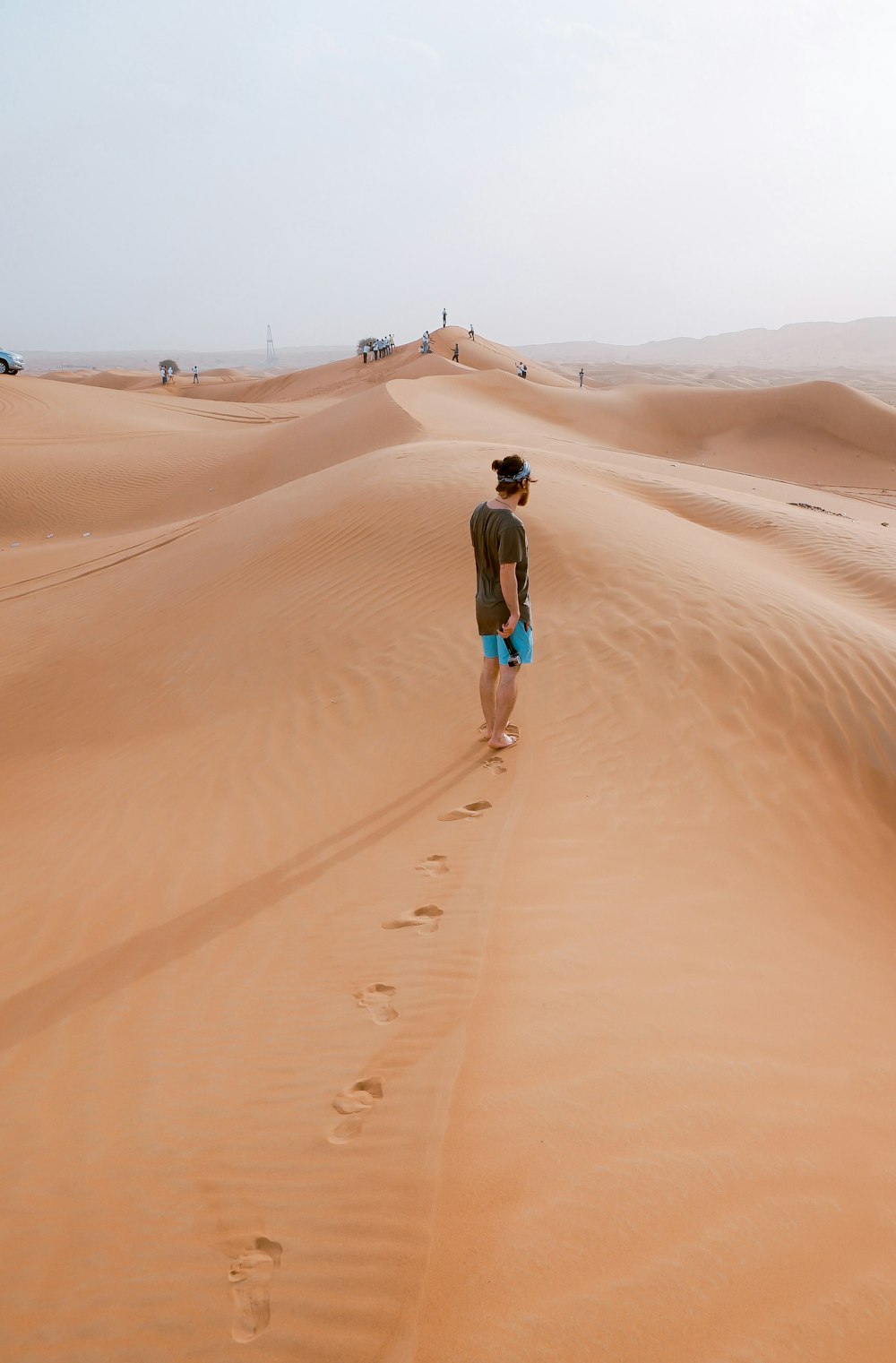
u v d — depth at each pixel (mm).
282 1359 1993
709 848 4891
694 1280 2150
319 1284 2166
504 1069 2896
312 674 8016
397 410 26750
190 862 5281
